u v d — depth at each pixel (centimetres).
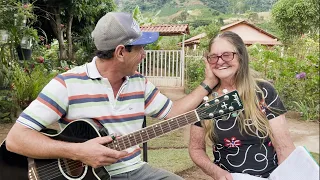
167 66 1236
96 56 208
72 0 1021
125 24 199
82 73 205
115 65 204
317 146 181
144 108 227
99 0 1162
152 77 1230
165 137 499
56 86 198
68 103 201
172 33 1277
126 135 206
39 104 195
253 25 2078
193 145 234
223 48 214
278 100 219
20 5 724
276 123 215
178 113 230
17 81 663
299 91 660
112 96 208
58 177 204
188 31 1305
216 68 220
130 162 216
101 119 206
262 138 214
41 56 895
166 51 1222
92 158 193
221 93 228
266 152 216
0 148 203
